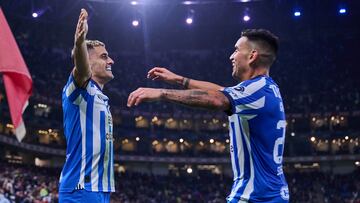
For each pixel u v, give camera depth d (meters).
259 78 10.98
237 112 10.46
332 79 169.50
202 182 152.50
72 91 14.78
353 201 135.12
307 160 162.25
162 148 165.88
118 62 170.50
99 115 15.26
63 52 162.12
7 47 13.31
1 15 13.48
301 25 172.00
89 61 15.19
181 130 165.62
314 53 176.88
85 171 14.80
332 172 162.75
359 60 172.62
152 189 141.50
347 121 161.25
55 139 144.62
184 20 170.12
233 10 163.62
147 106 162.00
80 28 13.23
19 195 79.75
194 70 173.75
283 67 175.00
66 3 149.38
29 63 141.12
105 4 154.88
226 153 165.62
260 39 11.30
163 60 175.12
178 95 10.05
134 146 163.25
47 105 141.38
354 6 162.38
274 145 10.84
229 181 152.62
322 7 162.62
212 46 182.62
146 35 172.62
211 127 166.62
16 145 125.81
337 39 176.00
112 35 173.00
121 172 148.88
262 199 10.66
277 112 10.89
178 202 135.75
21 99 13.23
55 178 116.88
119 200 122.94
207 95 10.22
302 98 166.88
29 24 153.75
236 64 11.48
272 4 157.88
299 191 144.75
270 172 10.80
